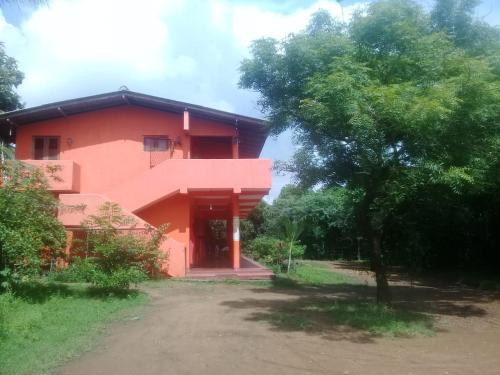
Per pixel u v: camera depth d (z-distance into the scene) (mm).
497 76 9883
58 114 18328
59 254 11266
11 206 9969
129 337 8031
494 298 13984
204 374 6062
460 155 9250
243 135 19938
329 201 32219
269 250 23922
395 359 6801
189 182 16828
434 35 9492
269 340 7875
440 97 8117
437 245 22922
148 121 18906
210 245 31703
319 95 8891
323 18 10648
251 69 11062
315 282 17719
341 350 7273
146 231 14195
